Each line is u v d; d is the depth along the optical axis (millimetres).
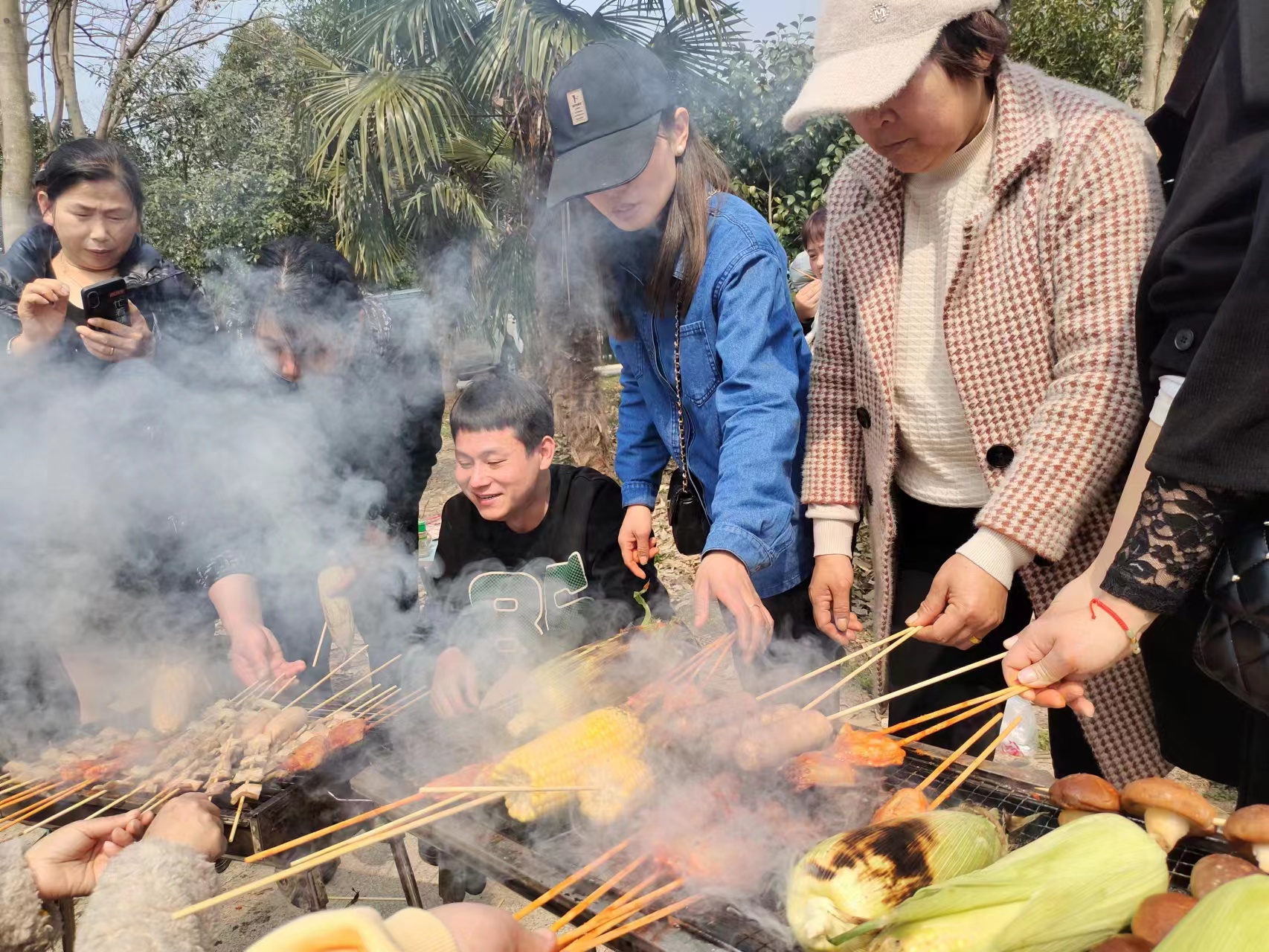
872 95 1653
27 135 4988
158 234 11219
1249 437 1234
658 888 1324
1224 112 1357
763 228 2246
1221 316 1246
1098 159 1741
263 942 843
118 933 1294
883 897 1131
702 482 2611
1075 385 1753
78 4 9094
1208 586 1349
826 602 2256
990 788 1535
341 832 1879
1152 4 5852
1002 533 1732
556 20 6016
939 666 2244
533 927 2520
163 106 11586
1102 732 2021
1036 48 8648
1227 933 937
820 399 2328
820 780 1519
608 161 2053
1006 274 1885
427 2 6461
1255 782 1573
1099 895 1109
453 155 7180
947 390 2055
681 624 2227
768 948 1166
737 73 6984
